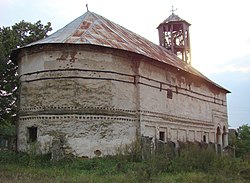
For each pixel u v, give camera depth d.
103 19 30.75
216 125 40.84
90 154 23.20
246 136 59.44
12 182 15.23
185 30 43.12
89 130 23.53
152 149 24.30
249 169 20.72
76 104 23.67
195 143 30.58
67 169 20.36
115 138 24.34
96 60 24.58
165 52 37.62
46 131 23.67
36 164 21.75
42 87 24.42
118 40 27.34
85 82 24.08
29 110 24.73
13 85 27.00
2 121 28.28
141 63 27.22
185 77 34.00
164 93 30.02
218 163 21.12
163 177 17.86
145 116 26.84
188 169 20.64
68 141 23.16
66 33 26.08
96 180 16.42
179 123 31.94
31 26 30.30
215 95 41.59
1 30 28.56
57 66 24.25
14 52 26.11
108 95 24.53
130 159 23.25
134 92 26.48
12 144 27.94
